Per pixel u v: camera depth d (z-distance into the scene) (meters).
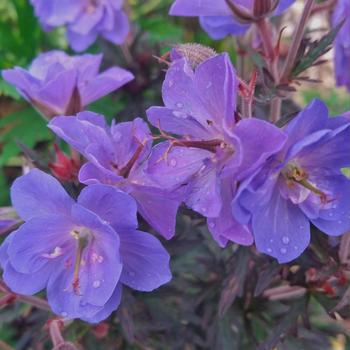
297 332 0.11
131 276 0.09
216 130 0.08
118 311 0.10
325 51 0.10
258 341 0.12
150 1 0.22
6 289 0.11
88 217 0.08
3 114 0.20
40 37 0.21
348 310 0.10
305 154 0.08
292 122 0.07
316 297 0.10
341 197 0.08
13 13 0.23
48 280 0.09
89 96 0.12
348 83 0.14
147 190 0.08
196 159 0.08
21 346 0.13
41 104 0.12
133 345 0.12
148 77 0.17
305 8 0.10
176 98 0.08
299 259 0.10
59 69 0.11
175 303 0.13
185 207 0.09
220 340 0.12
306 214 0.08
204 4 0.10
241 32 0.12
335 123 0.08
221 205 0.07
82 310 0.09
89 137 0.09
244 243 0.08
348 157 0.08
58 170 0.10
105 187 0.08
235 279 0.10
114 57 0.17
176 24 0.22
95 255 0.09
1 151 0.20
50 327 0.11
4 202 0.19
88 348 0.12
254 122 0.07
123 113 0.17
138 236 0.08
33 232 0.08
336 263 0.10
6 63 0.20
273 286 0.12
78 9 0.17
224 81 0.08
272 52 0.10
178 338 0.13
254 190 0.07
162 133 0.08
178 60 0.08
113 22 0.17
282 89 0.10
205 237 0.12
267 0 0.10
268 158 0.07
